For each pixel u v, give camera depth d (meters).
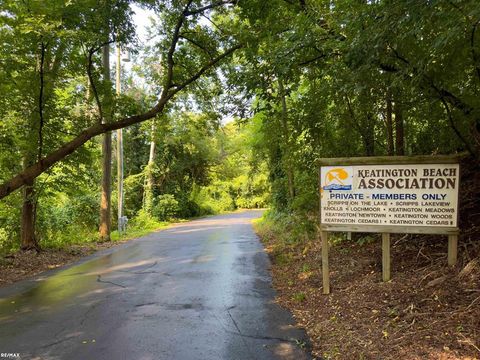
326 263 5.68
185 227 21.81
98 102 9.81
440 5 3.32
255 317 5.15
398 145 7.50
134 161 30.67
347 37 4.99
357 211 5.37
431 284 4.55
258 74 6.66
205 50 11.29
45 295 6.66
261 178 41.16
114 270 8.86
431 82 4.51
